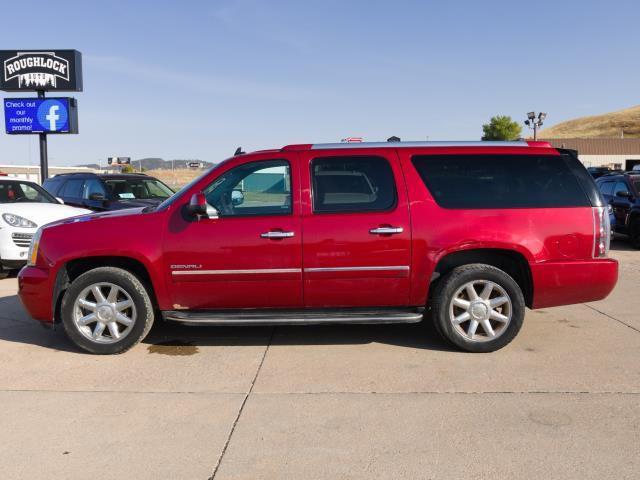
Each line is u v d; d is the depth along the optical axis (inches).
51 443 137.2
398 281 197.2
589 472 122.1
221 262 195.3
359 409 154.4
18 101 669.3
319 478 121.1
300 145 205.5
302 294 198.4
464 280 195.5
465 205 196.9
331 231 194.2
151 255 196.1
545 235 196.4
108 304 200.7
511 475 121.0
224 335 227.5
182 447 134.9
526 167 201.5
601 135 4798.2
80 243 198.4
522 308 196.9
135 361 196.1
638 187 490.0
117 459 129.6
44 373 184.7
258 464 126.8
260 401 160.7
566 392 164.6
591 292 200.1
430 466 125.0
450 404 157.0
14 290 319.3
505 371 182.1
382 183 198.8
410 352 202.8
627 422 145.1
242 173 200.8
